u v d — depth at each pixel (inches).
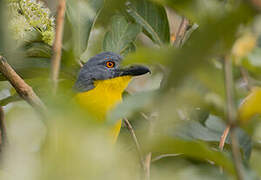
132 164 30.3
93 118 27.0
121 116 35.2
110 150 23.4
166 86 27.7
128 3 96.8
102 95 107.0
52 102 26.9
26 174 21.4
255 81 83.0
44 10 75.6
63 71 97.3
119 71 109.7
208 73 40.5
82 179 21.8
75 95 97.6
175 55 26.2
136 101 35.4
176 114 28.9
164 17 97.2
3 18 38.5
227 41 27.5
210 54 26.3
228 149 91.2
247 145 91.4
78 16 71.3
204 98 45.4
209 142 88.2
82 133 23.8
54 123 24.4
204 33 25.9
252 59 51.4
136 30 107.7
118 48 109.0
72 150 22.4
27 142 24.2
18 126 31.3
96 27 113.2
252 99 41.6
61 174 21.7
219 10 30.4
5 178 23.3
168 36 98.0
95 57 110.5
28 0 72.9
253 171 53.4
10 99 90.3
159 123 29.4
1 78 92.9
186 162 78.7
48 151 22.5
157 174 29.3
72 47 66.2
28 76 89.9
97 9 81.0
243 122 41.4
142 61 39.0
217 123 91.6
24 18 67.5
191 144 40.6
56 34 47.2
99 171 22.3
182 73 26.4
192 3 42.1
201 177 57.2
